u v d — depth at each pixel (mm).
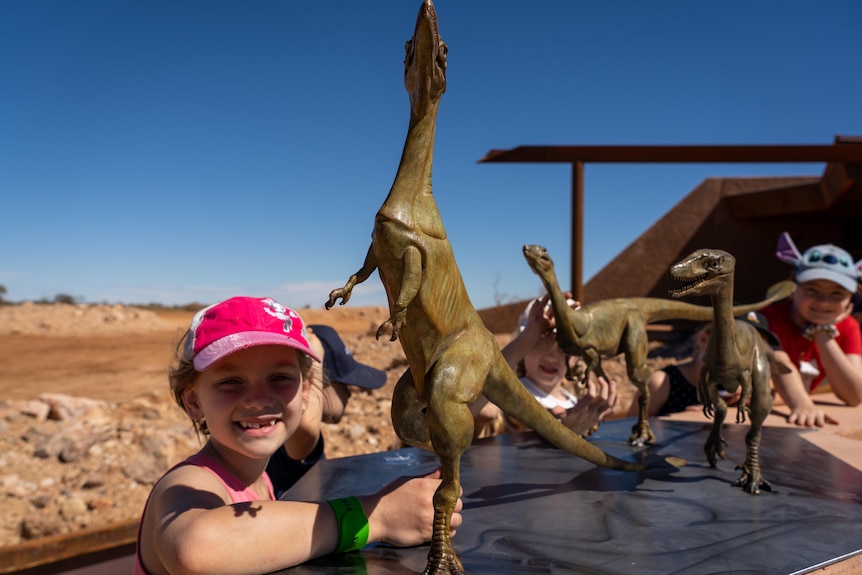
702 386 2016
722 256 1757
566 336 2039
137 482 4586
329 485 1988
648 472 2076
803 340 3547
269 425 1558
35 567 2621
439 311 1369
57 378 10875
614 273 10820
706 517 1654
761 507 1729
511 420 3334
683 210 10617
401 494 1490
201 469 1552
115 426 5332
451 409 1346
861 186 8516
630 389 6758
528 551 1442
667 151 6660
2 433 5301
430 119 1341
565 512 1701
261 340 1503
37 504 4180
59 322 20078
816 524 1601
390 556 1415
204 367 1486
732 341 1835
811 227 10422
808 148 6812
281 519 1334
